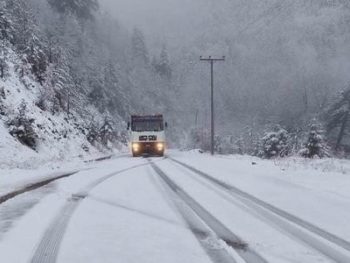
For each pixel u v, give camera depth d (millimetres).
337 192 10867
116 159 26641
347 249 5562
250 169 17734
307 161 23781
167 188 11094
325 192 10836
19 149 25812
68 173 14422
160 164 20922
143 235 6004
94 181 12383
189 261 4879
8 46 38875
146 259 4926
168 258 4977
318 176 14602
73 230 6211
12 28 41375
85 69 81562
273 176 14750
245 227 6691
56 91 41312
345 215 7848
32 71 39469
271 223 7039
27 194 9555
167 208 8141
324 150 40531
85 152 37438
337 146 80875
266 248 5508
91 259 4895
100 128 54812
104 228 6375
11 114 28562
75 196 9367
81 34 100562
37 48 40938
